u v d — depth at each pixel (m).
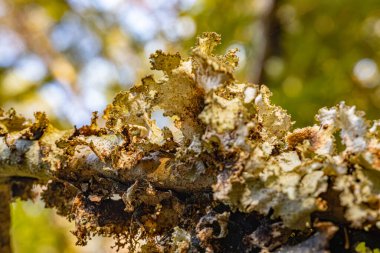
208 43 0.33
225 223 0.32
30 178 0.42
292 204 0.30
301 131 0.33
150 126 0.35
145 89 0.34
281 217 0.30
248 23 0.98
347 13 0.94
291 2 0.94
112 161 0.35
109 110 0.37
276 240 0.31
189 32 0.99
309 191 0.30
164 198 0.34
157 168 0.34
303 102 0.89
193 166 0.33
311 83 0.92
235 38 0.99
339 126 0.31
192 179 0.33
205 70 0.32
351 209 0.29
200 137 0.33
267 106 0.34
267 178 0.31
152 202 0.34
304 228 0.30
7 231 0.44
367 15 0.94
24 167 0.39
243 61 0.98
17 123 0.40
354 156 0.30
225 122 0.31
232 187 0.31
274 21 0.94
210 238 0.32
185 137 0.33
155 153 0.35
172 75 0.33
